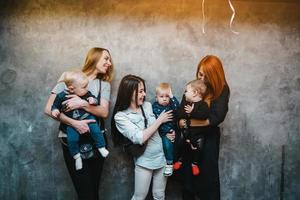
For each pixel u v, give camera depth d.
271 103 4.00
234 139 4.02
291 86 3.99
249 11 3.93
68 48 3.90
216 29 3.93
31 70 3.91
